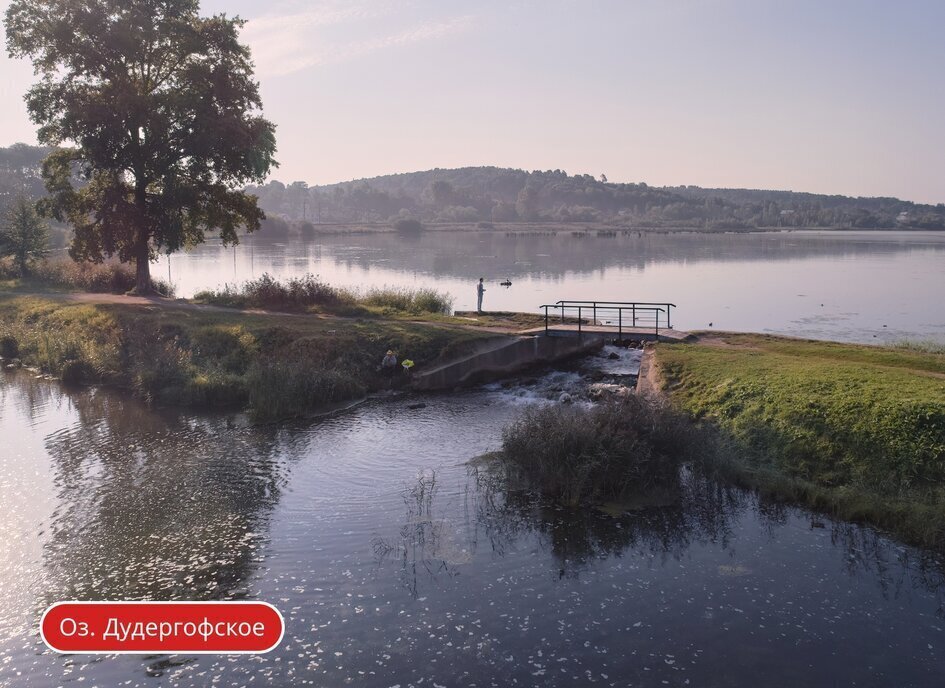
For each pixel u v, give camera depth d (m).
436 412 21.34
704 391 18.81
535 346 26.30
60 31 34.78
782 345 24.03
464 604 10.52
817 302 46.88
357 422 20.31
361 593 10.85
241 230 166.62
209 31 37.75
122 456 17.42
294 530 13.11
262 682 8.86
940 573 11.42
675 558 11.95
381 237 169.38
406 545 12.43
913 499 13.12
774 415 16.47
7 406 22.50
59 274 47.94
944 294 50.88
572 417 15.62
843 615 10.23
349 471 16.19
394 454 17.34
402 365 25.06
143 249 40.94
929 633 9.80
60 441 18.69
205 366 25.27
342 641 9.64
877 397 15.78
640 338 26.47
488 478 15.48
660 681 8.77
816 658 9.23
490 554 12.09
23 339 31.52
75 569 11.77
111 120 35.47
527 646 9.48
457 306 45.16
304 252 109.81
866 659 9.22
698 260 87.69
